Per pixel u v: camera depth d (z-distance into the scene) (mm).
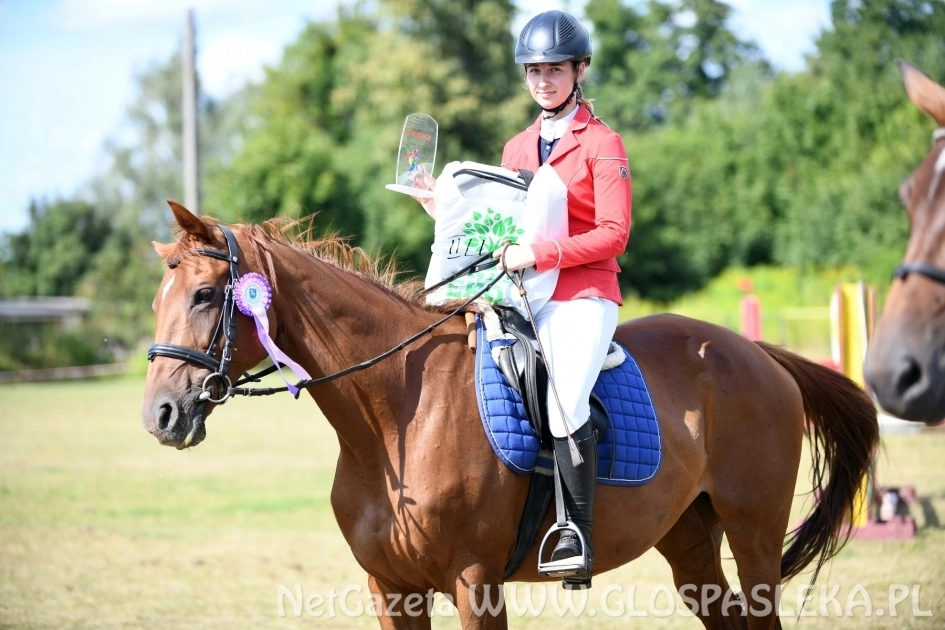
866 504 10312
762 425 5902
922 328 3490
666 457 5473
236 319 4668
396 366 5000
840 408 6441
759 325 18234
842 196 42062
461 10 55719
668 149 56969
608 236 5047
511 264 5039
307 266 5004
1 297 59938
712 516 6203
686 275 53062
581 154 5246
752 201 52625
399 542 4852
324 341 4949
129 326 43281
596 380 5285
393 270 5516
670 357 5836
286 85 56500
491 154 51344
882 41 45438
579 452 4875
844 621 7547
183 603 8477
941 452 16406
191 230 4703
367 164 47094
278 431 21750
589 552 4910
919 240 3596
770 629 5883
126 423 23047
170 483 14969
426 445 4848
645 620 7840
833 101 48500
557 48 5180
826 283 37219
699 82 77000
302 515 12445
